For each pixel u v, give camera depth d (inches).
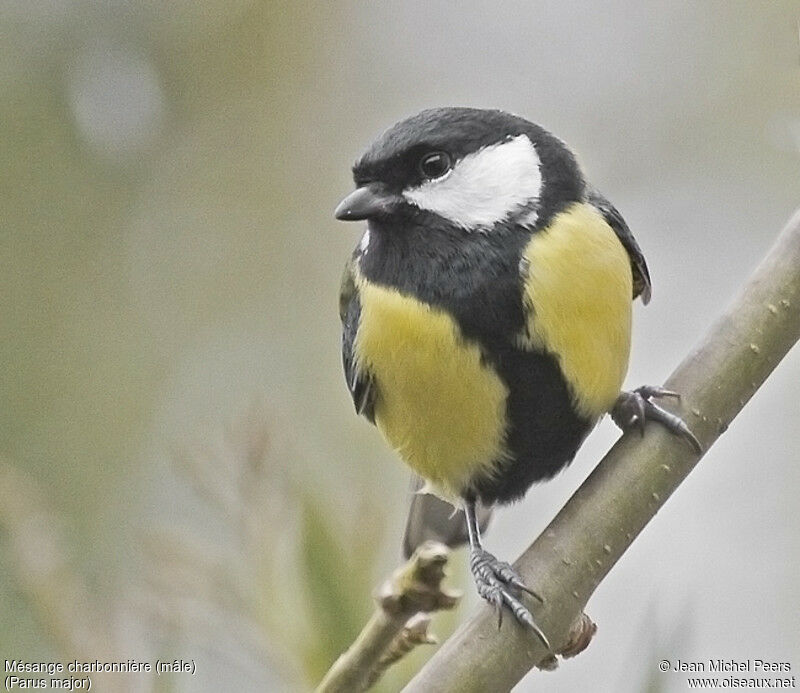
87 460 454.0
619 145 486.9
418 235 257.8
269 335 488.7
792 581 387.9
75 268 482.9
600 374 255.8
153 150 499.2
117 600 225.3
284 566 218.2
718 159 475.8
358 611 214.5
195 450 262.5
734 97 481.7
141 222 493.0
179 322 485.7
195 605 217.0
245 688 233.3
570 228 253.3
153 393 472.4
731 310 220.7
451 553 204.8
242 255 499.5
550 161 260.2
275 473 223.6
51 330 474.0
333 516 218.5
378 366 263.4
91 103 492.4
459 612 227.8
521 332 251.0
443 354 253.9
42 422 459.8
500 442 265.0
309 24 522.9
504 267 252.1
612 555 209.5
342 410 461.4
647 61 495.5
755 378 217.3
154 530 241.9
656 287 452.4
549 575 205.6
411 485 299.4
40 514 226.2
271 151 510.0
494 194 256.1
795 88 472.7
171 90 503.8
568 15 508.7
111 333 479.2
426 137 258.7
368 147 270.4
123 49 498.3
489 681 197.6
